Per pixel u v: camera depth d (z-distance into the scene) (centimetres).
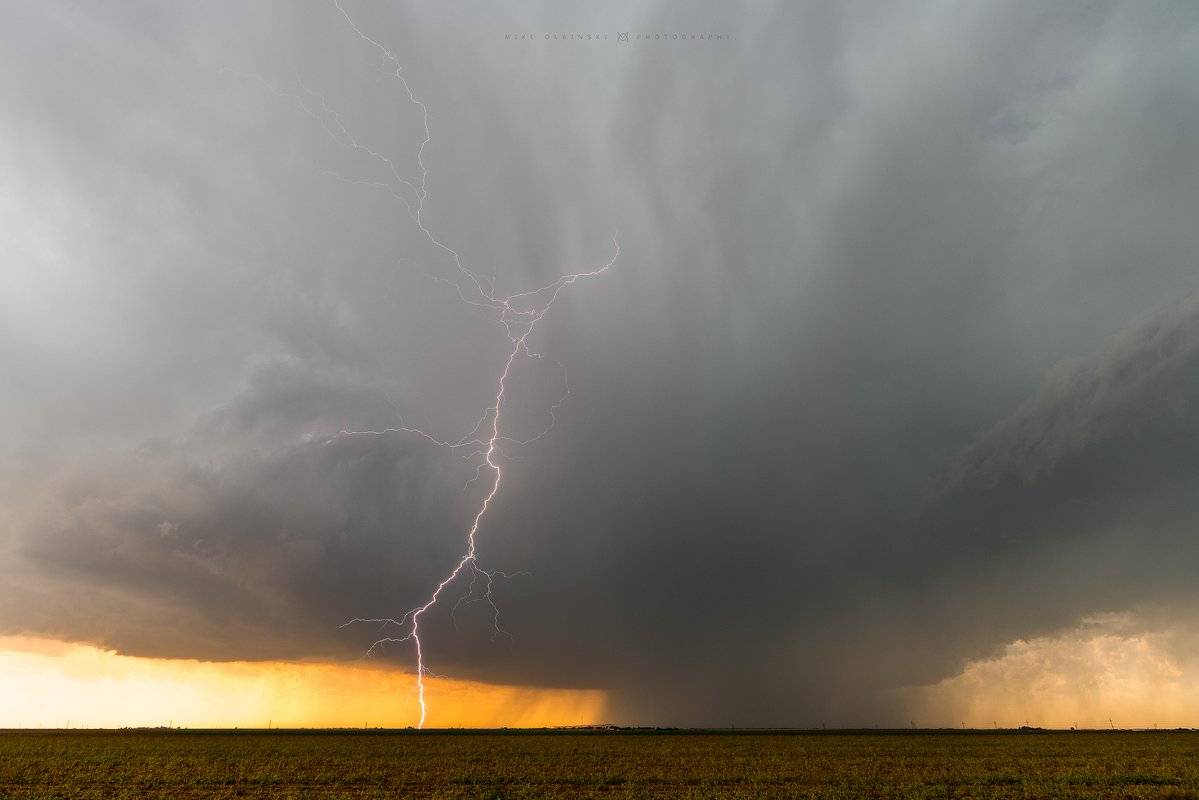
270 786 2744
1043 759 3653
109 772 3095
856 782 2769
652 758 3859
